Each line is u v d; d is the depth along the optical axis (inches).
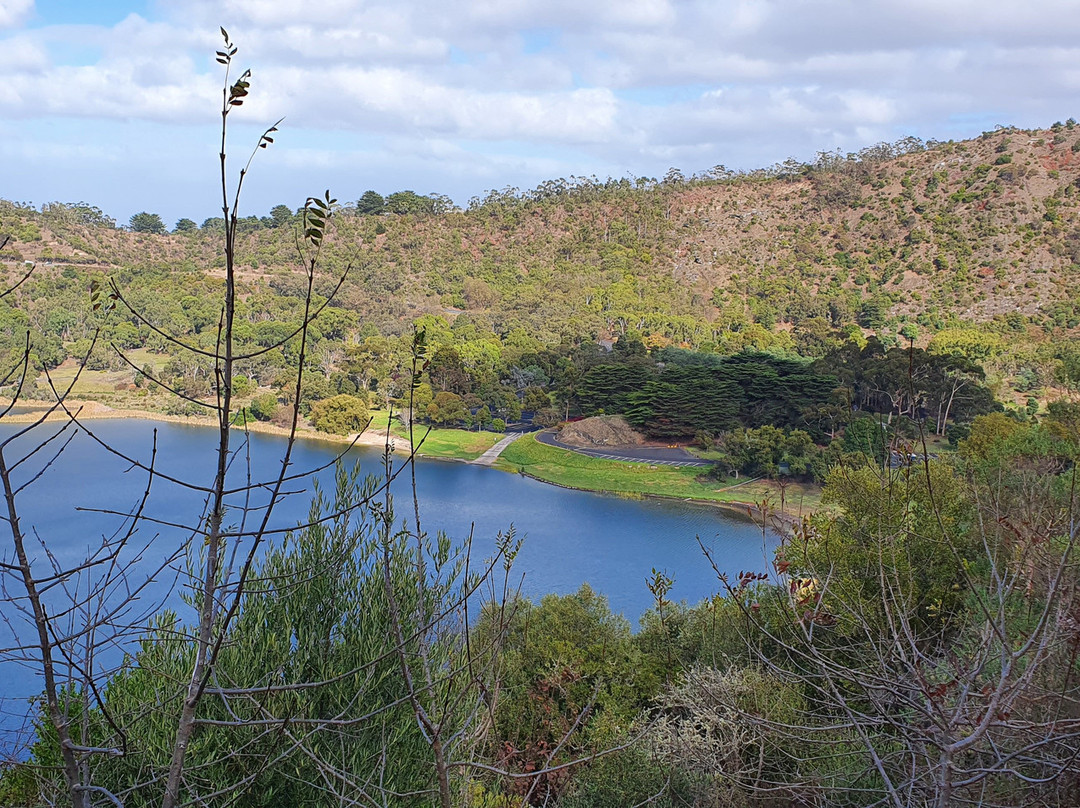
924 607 484.7
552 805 462.0
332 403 3464.6
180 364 3737.7
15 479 2222.0
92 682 168.6
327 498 395.5
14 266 5142.7
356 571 371.9
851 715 238.1
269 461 2753.4
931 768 210.7
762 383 3304.6
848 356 3415.4
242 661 329.1
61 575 165.3
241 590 161.2
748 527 2320.4
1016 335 4731.8
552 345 4731.8
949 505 661.3
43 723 332.8
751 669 566.3
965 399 2711.6
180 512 1925.4
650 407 3417.8
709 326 5610.2
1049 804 229.0
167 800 162.6
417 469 3031.5
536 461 3193.9
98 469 2386.8
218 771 299.7
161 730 301.3
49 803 237.8
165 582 1280.8
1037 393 3307.1
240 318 4574.3
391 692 340.2
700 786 442.3
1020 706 234.1
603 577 1812.3
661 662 759.7
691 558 1985.7
